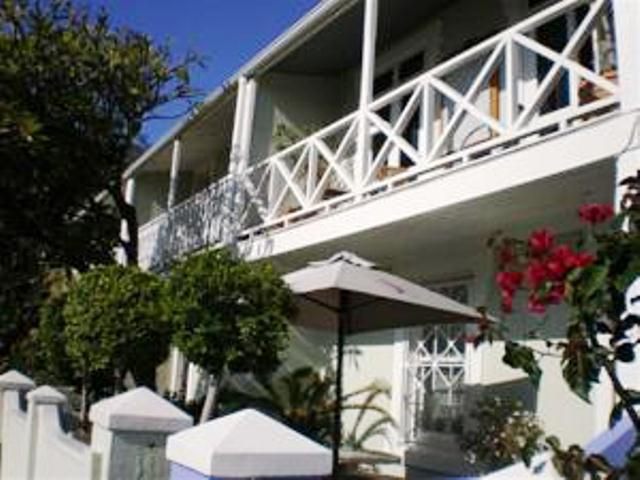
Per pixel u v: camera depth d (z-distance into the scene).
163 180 19.56
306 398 10.20
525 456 2.45
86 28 12.38
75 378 11.82
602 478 2.42
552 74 5.83
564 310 6.80
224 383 10.77
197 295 6.77
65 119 12.19
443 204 6.55
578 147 5.31
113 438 4.27
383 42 11.50
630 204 2.34
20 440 7.66
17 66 11.58
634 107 4.92
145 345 8.77
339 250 8.96
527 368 2.36
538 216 6.81
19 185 12.39
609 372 2.23
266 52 10.73
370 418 9.61
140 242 16.12
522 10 9.15
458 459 7.95
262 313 6.83
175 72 12.83
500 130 6.14
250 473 2.59
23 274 15.14
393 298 6.18
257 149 12.01
